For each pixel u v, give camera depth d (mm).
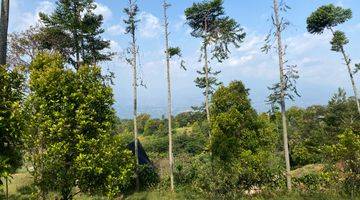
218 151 27625
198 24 34094
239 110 29000
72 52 34594
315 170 33812
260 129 29109
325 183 24984
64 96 17344
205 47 34094
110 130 18859
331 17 34156
